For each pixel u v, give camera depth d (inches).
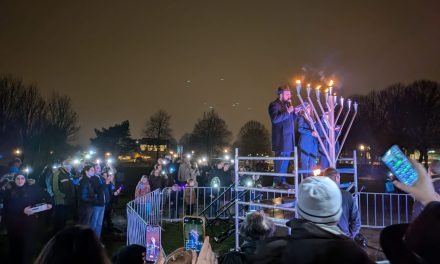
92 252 73.7
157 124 2755.9
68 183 387.5
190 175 620.1
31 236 293.0
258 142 2506.2
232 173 589.3
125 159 3235.7
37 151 1535.4
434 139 1578.5
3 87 1496.1
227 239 418.9
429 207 58.8
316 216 82.8
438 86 1598.2
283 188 287.3
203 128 2603.3
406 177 67.8
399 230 69.6
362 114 1761.8
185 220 197.8
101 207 353.1
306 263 75.6
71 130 1748.3
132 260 137.8
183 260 106.8
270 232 173.2
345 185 313.4
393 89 1722.4
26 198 289.4
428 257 56.4
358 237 233.0
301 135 327.9
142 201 410.6
